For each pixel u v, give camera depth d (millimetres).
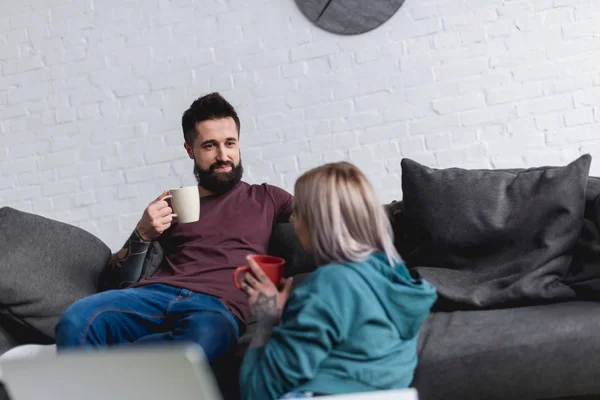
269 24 3383
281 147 3416
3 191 3637
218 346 1929
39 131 3592
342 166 1659
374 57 3318
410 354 1656
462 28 3250
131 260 2256
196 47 3447
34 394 1211
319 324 1510
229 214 2406
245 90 3424
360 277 1570
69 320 1956
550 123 3217
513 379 1814
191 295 2152
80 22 3527
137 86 3502
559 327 1839
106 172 3547
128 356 1128
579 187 2219
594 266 2125
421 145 3316
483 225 2258
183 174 3494
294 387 1519
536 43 3203
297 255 2475
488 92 3250
